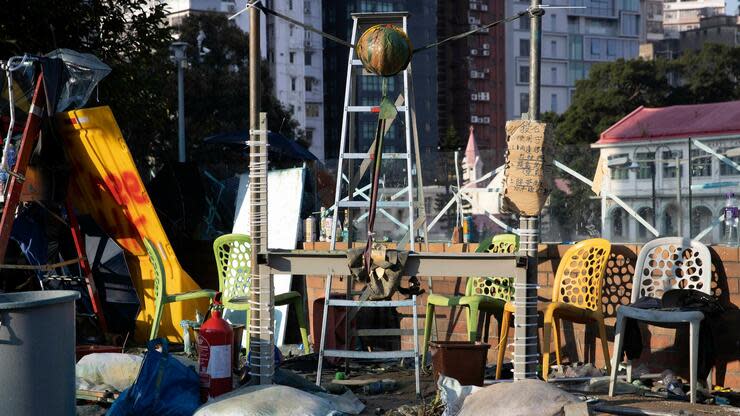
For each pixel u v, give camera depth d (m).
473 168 12.01
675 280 7.08
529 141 5.47
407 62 5.99
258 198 5.95
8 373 4.80
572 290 7.27
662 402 6.18
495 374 7.30
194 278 11.13
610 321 7.48
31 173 8.80
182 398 5.52
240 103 45.47
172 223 11.34
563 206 11.51
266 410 5.21
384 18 7.22
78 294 5.20
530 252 5.50
